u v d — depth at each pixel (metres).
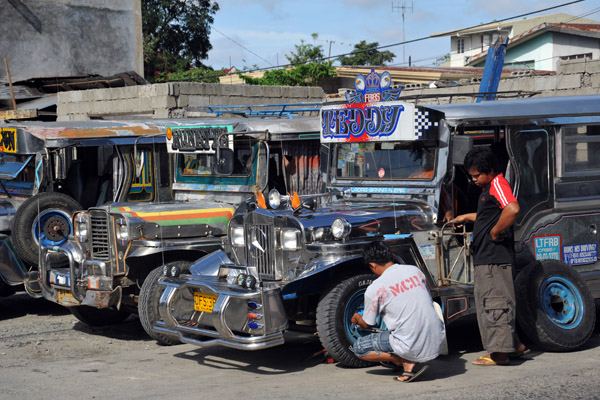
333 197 7.17
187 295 6.40
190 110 15.79
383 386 5.43
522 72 18.08
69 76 21.67
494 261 5.89
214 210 7.88
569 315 6.50
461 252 6.46
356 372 5.96
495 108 6.47
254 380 5.81
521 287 6.35
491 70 12.76
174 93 16.34
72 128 9.17
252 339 5.73
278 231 6.16
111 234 7.43
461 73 29.28
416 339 5.41
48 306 10.16
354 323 5.68
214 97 16.92
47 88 22.02
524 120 6.51
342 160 7.24
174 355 6.93
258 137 7.98
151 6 38.88
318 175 9.12
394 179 6.68
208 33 40.19
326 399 5.11
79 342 7.66
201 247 7.64
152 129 9.57
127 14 26.06
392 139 6.45
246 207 6.67
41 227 8.60
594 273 6.97
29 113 16.80
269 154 8.34
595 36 33.91
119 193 9.32
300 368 6.21
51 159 9.23
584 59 13.35
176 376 6.04
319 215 6.20
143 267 7.55
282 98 18.09
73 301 7.70
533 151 6.65
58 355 7.06
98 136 9.20
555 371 5.73
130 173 9.34
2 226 8.89
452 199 6.34
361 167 7.05
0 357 6.98
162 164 9.55
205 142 8.16
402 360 5.55
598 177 6.98
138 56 26.47
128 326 8.57
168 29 39.16
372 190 6.88
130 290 7.66
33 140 9.03
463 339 7.27
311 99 18.67
